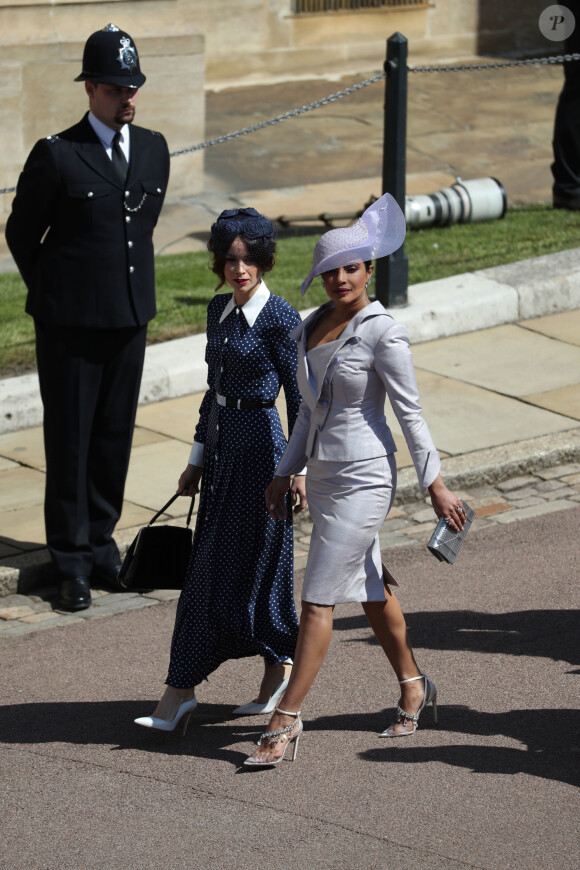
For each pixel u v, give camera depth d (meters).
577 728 19.09
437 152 61.44
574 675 20.84
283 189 55.97
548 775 17.70
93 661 22.20
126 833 16.53
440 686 20.59
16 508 27.91
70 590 24.58
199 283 41.78
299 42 74.38
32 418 32.50
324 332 17.83
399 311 37.19
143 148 24.06
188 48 54.16
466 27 78.81
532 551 25.97
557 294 39.41
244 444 19.02
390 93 35.97
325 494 17.81
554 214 49.06
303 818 16.75
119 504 25.36
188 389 34.19
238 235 18.56
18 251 23.86
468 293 38.50
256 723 19.77
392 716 19.67
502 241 44.78
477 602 23.83
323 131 64.56
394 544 26.66
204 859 15.83
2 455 30.83
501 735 18.92
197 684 19.17
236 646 19.34
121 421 24.84
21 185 23.44
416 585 24.69
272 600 19.19
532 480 29.56
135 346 24.50
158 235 50.22
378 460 17.70
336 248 17.14
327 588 17.75
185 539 19.64
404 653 18.72
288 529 19.14
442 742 18.77
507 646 21.98
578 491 28.98
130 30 53.03
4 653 22.58
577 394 33.34
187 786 17.73
